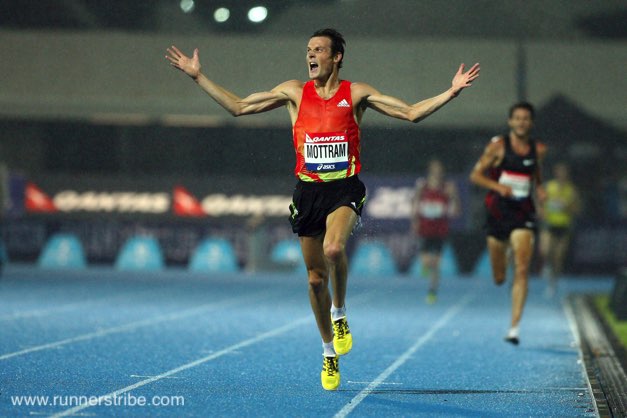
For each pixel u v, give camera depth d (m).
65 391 20.16
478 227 78.88
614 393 20.78
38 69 90.31
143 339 30.59
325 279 20.17
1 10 92.50
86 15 93.25
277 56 86.81
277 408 18.73
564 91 87.50
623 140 81.19
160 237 80.00
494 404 19.66
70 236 79.75
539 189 30.97
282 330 34.19
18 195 80.44
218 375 23.03
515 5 90.19
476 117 86.69
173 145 94.50
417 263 77.38
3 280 61.38
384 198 78.31
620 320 40.28
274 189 80.50
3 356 25.77
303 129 19.75
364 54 87.38
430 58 87.44
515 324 29.41
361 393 20.81
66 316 38.41
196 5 91.50
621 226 76.06
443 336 33.19
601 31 90.56
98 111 89.69
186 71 19.97
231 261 79.38
